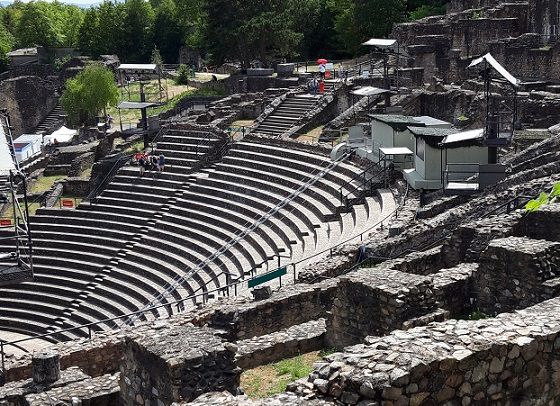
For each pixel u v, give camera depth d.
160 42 100.81
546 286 16.16
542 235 19.72
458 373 10.48
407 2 75.69
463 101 44.16
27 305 37.69
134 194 44.38
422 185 31.23
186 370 13.41
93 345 20.78
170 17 101.19
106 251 40.00
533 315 12.05
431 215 27.06
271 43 68.69
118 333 21.52
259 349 17.02
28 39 110.31
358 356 10.67
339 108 51.50
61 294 37.97
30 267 23.17
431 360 10.27
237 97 58.34
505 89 41.38
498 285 17.17
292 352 17.41
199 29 82.69
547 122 37.88
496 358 10.81
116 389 15.59
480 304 17.55
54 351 17.42
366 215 31.86
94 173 47.97
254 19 65.00
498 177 27.78
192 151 48.09
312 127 50.19
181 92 72.19
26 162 56.62
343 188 35.94
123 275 37.50
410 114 46.56
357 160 38.56
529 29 54.31
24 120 82.19
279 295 20.53
